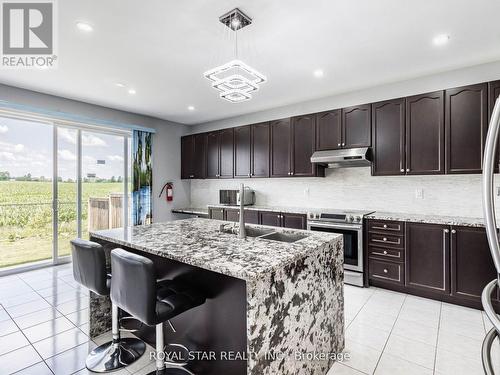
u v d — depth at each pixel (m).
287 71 3.14
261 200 4.92
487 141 0.71
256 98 4.10
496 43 2.52
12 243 3.81
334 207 4.08
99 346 2.10
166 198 5.46
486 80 2.92
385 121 3.32
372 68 3.06
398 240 3.06
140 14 2.08
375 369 1.85
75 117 4.08
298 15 2.10
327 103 4.05
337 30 2.31
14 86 3.51
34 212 3.95
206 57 2.78
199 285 1.80
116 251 1.62
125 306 1.54
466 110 2.83
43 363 1.92
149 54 2.70
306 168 3.99
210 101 4.22
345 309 2.72
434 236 2.84
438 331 2.31
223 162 5.04
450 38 2.44
